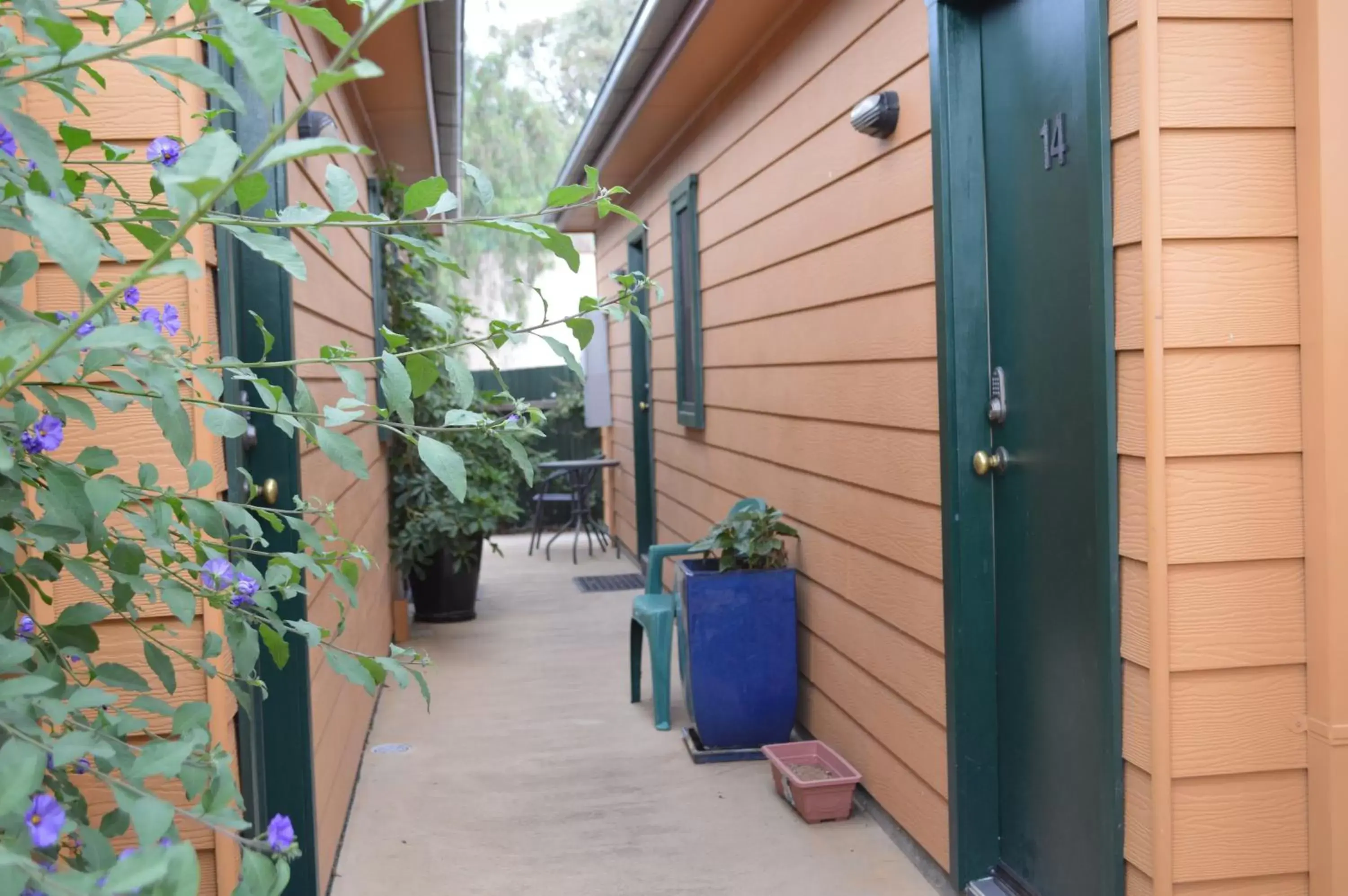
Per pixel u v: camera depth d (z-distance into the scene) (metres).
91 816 2.01
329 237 3.81
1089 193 2.16
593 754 4.19
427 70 4.78
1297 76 1.93
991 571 2.81
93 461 1.30
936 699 2.95
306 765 2.69
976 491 2.79
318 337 3.32
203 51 2.20
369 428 5.04
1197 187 1.94
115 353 1.16
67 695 1.33
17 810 0.88
